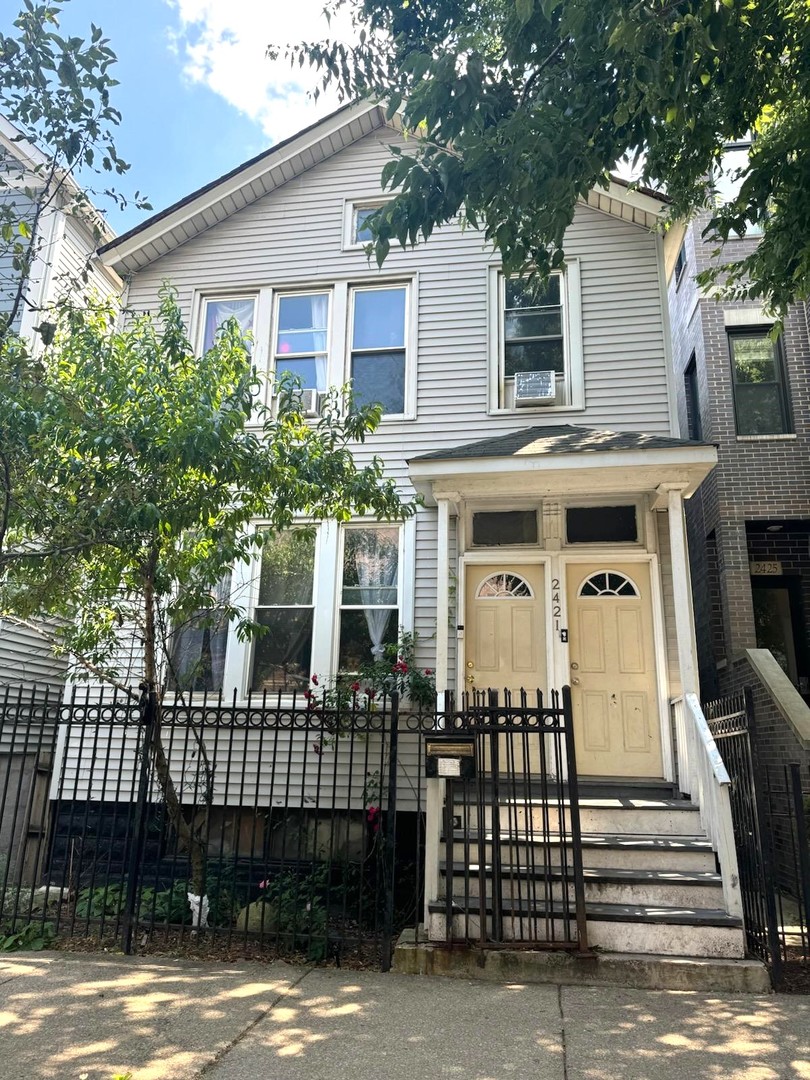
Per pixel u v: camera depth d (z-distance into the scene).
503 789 7.31
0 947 5.83
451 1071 3.63
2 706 6.59
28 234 4.80
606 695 7.91
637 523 8.35
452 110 4.80
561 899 5.63
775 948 4.93
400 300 9.89
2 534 4.78
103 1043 3.95
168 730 8.73
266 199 10.51
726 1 3.90
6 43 4.14
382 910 6.77
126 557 6.11
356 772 8.20
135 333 6.52
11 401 4.97
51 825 7.22
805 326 10.46
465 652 8.23
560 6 4.97
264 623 9.01
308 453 6.37
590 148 4.79
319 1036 4.05
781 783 8.04
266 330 10.02
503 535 8.60
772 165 5.79
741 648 9.56
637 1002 4.60
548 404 9.08
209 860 7.77
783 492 9.99
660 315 9.05
